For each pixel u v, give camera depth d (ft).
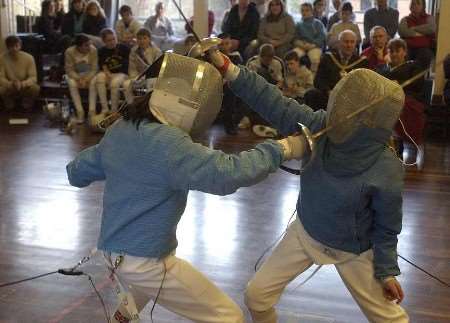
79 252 13.30
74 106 29.37
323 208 7.48
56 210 16.05
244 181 6.72
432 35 27.48
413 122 21.67
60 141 24.41
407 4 35.12
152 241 6.93
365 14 30.35
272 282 7.99
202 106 6.96
